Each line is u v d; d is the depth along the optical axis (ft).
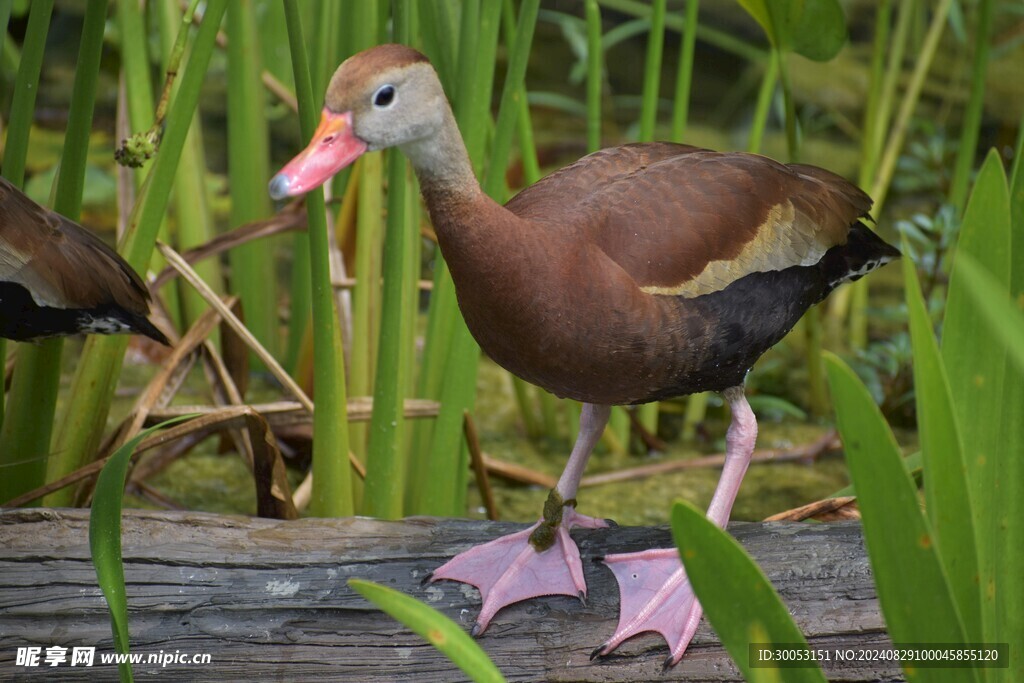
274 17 32.50
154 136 27.73
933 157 33.53
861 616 27.53
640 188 27.66
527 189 27.76
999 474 27.09
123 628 27.20
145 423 28.35
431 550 27.76
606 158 27.78
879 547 26.84
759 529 27.68
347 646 27.61
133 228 27.89
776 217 27.71
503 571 27.68
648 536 27.78
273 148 38.45
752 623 26.89
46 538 27.68
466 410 28.40
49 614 27.61
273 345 29.40
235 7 28.96
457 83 27.96
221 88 41.34
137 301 27.86
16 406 27.94
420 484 28.37
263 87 29.14
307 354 29.01
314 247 27.81
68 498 28.09
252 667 27.58
